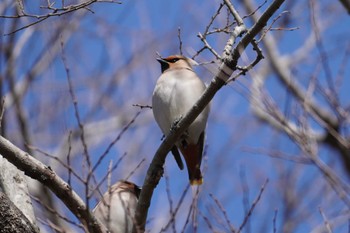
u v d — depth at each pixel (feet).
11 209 24.68
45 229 31.42
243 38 27.81
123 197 31.78
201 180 33.91
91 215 27.02
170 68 36.83
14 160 26.55
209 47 28.78
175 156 34.78
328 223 31.81
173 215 27.71
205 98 28.76
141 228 29.43
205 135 34.47
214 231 30.37
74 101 28.50
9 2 42.19
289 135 31.35
